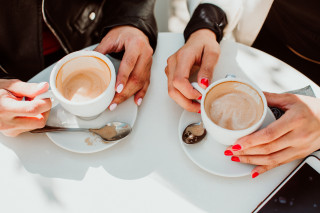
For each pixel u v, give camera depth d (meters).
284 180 0.67
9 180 0.74
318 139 0.69
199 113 0.79
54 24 1.13
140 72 0.83
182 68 0.78
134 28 0.94
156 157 0.76
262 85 0.87
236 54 0.93
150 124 0.82
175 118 0.82
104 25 1.02
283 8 1.41
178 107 0.84
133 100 0.83
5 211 0.70
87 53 0.75
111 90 0.71
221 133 0.65
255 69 0.90
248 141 0.66
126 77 0.77
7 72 1.22
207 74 0.78
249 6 1.17
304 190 0.65
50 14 1.10
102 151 0.77
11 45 1.16
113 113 0.81
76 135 0.77
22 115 0.69
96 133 0.77
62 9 1.12
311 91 0.82
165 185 0.72
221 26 0.98
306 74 1.68
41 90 0.72
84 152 0.74
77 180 0.73
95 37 1.29
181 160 0.75
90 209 0.70
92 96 0.75
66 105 0.69
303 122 0.69
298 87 0.86
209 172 0.73
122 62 0.79
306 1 1.31
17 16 1.07
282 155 0.70
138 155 0.77
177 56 0.84
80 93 0.75
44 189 0.72
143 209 0.69
